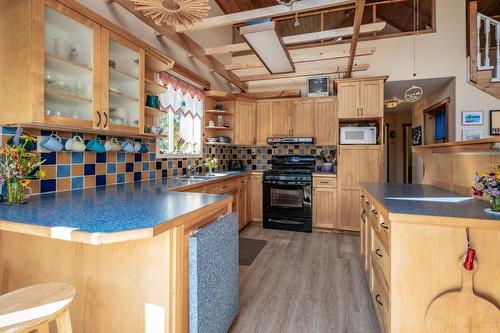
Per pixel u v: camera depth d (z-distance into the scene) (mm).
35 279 1430
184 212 1305
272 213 4246
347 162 4023
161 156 3113
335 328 1805
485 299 1247
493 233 1243
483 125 3879
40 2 1504
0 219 1158
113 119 2145
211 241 1431
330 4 2160
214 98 4395
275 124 4582
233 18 2562
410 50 4168
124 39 2100
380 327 1755
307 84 4629
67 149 1912
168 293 1207
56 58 1629
